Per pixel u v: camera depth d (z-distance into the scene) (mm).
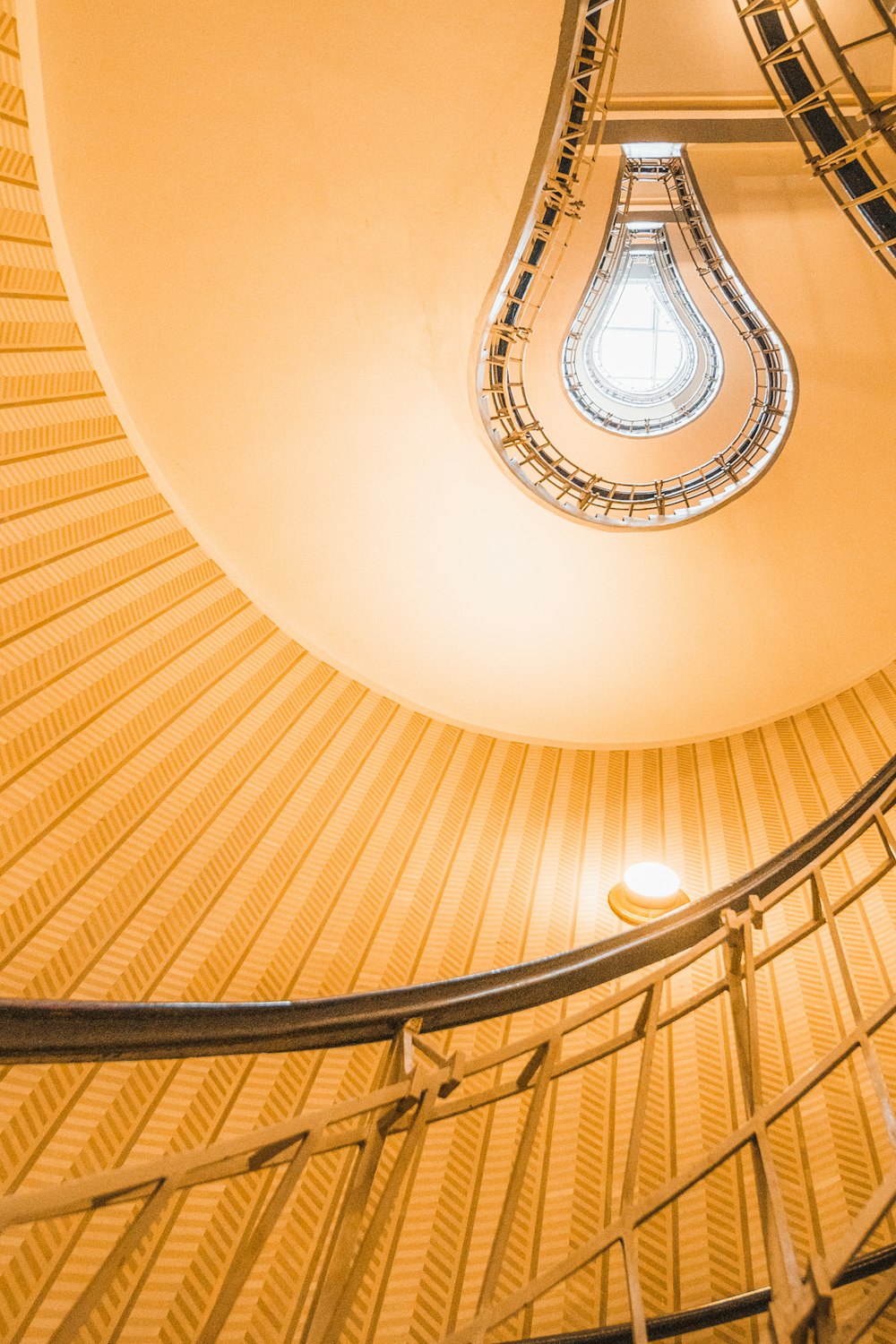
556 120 4035
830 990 3734
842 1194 2830
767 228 5348
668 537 5621
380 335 4859
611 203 5918
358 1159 1979
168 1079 3100
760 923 2533
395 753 5461
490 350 4910
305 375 4992
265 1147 1845
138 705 4480
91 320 4754
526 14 3801
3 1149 2660
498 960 4234
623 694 6027
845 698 5891
